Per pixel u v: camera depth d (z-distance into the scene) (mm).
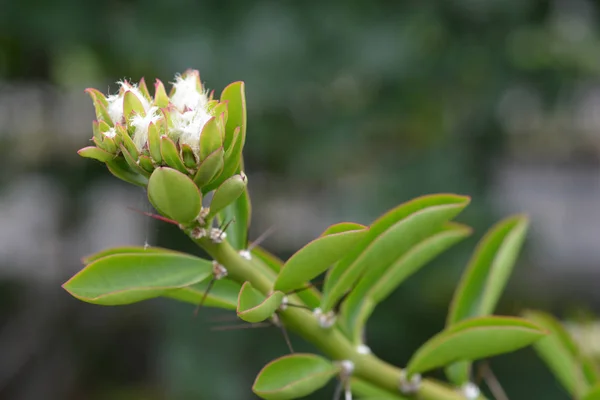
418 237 517
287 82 1245
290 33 1243
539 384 1581
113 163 497
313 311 537
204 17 1258
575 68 1709
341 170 1503
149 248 524
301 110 1396
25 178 1831
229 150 491
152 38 1239
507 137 1719
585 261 2984
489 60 1506
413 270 543
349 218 1406
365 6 1313
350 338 531
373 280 538
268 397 500
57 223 1865
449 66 1477
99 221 1963
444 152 1484
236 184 491
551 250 1850
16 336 2035
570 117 1917
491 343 515
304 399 1455
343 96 1444
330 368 516
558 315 2105
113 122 496
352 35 1269
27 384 1889
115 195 1940
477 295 567
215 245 504
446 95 1514
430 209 513
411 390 525
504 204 1540
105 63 1600
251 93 1240
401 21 1329
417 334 1511
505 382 1591
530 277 1873
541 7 1566
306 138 1389
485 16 1432
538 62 1680
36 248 2359
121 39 1286
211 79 1229
